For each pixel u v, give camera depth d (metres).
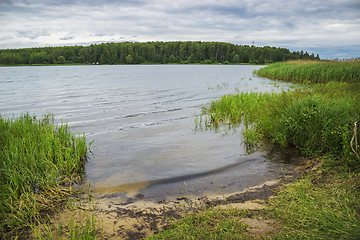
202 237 3.03
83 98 17.05
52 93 19.81
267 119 8.22
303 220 3.15
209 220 3.50
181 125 9.70
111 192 4.69
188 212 3.90
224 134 8.44
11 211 3.71
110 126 9.69
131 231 3.39
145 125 9.78
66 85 26.45
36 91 21.22
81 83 28.83
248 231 3.12
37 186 4.73
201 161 6.18
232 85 23.95
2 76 43.75
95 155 6.64
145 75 44.09
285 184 4.75
